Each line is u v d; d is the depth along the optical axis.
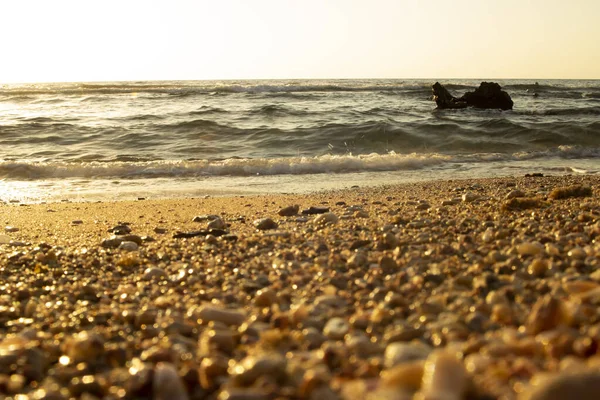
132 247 5.08
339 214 6.85
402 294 3.14
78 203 8.67
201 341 2.37
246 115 23.58
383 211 6.99
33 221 7.09
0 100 34.41
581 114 26.62
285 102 32.16
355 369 1.99
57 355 2.43
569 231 4.88
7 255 4.81
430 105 31.19
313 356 2.15
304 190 9.85
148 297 3.48
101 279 4.03
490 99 28.67
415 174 11.99
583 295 2.62
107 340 2.63
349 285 3.43
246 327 2.53
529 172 12.16
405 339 2.33
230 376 2.00
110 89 41.97
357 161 13.16
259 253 4.62
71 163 12.55
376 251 4.45
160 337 2.59
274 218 6.82
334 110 25.98
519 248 3.97
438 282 3.36
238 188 10.23
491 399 1.62
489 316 2.64
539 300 2.85
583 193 7.37
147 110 26.81
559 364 1.78
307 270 3.88
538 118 24.27
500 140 17.02
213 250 4.82
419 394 1.52
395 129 17.69
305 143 16.69
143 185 10.77
